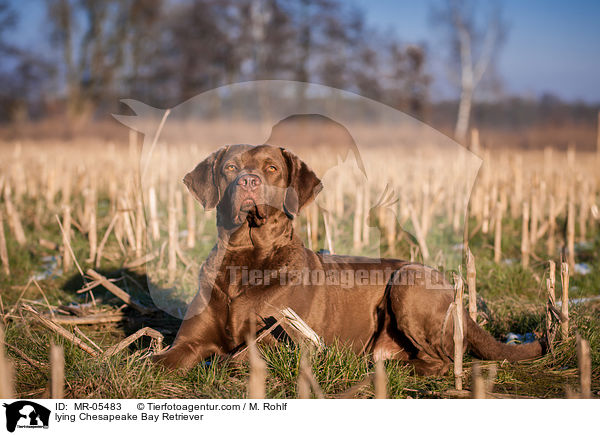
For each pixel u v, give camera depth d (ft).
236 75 95.20
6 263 17.75
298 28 60.59
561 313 11.71
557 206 26.00
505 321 14.37
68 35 132.67
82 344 10.80
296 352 10.27
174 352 10.82
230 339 11.16
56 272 18.28
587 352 8.70
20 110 132.57
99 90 135.33
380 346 12.32
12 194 31.35
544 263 19.21
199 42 97.55
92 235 18.95
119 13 132.46
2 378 8.30
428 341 11.59
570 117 128.16
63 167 35.37
